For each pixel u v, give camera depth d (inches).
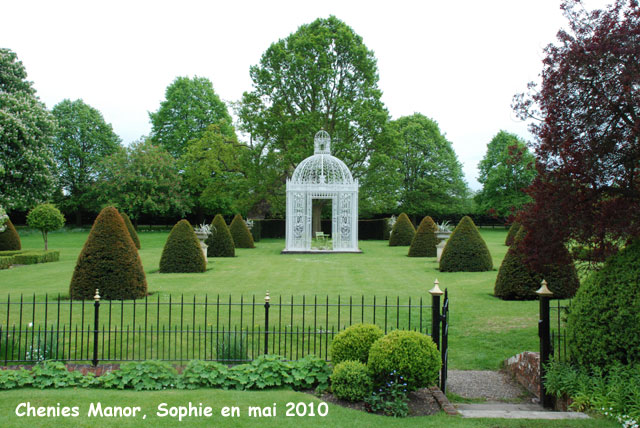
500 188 1615.4
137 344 271.6
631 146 202.2
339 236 954.7
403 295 434.6
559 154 220.1
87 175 1626.5
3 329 291.7
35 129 832.9
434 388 213.8
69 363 232.7
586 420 167.0
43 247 1043.9
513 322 331.3
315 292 452.1
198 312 353.7
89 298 402.6
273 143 1215.6
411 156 1614.2
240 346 234.7
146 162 1504.7
